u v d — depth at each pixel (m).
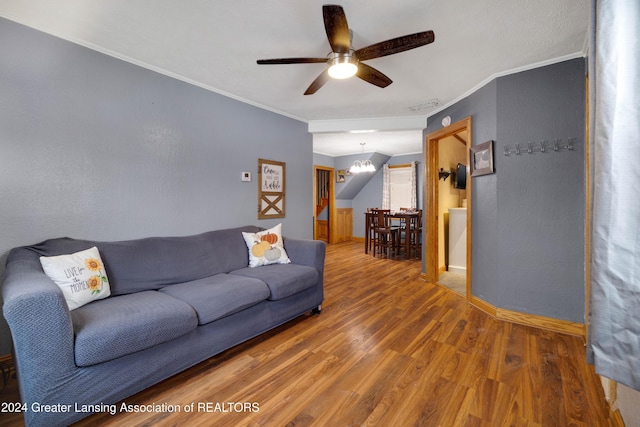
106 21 1.89
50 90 1.99
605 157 0.81
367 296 3.36
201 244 2.56
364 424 1.40
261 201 3.46
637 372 0.76
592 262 0.85
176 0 1.69
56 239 1.96
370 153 6.92
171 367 1.68
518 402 1.55
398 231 5.97
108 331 1.40
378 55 1.88
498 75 2.66
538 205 2.49
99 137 2.21
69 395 1.32
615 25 0.81
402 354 2.05
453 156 5.16
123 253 2.10
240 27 1.96
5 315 1.19
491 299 2.79
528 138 2.52
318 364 1.93
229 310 1.95
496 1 1.70
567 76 2.34
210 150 2.95
